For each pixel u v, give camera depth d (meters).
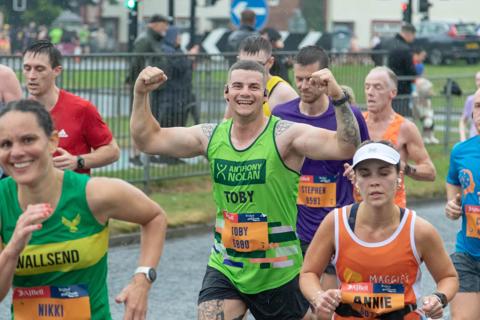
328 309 10.12
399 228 10.22
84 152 14.27
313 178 14.62
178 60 27.03
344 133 10.99
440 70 74.81
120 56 25.69
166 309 16.58
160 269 19.47
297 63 14.64
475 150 13.37
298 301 11.95
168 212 24.05
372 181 10.02
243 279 11.79
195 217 23.80
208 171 28.52
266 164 11.51
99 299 9.07
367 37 94.62
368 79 16.14
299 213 14.77
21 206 8.73
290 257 11.83
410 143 16.14
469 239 13.30
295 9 94.31
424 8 46.56
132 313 9.04
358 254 10.30
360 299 10.35
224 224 11.87
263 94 11.55
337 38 81.62
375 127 16.23
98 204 8.82
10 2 78.75
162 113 26.86
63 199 8.74
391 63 34.47
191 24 44.69
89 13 94.50
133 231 22.06
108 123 25.70
